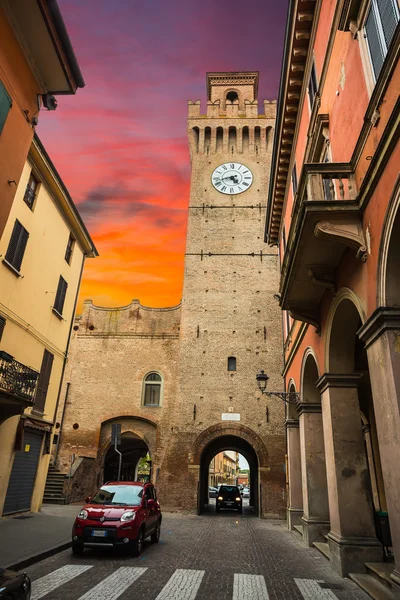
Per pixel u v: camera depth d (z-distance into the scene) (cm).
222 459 9031
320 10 1117
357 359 1384
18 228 1487
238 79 3694
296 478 1780
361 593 741
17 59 834
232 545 1273
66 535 1194
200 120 3388
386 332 643
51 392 1797
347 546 891
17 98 845
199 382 2584
